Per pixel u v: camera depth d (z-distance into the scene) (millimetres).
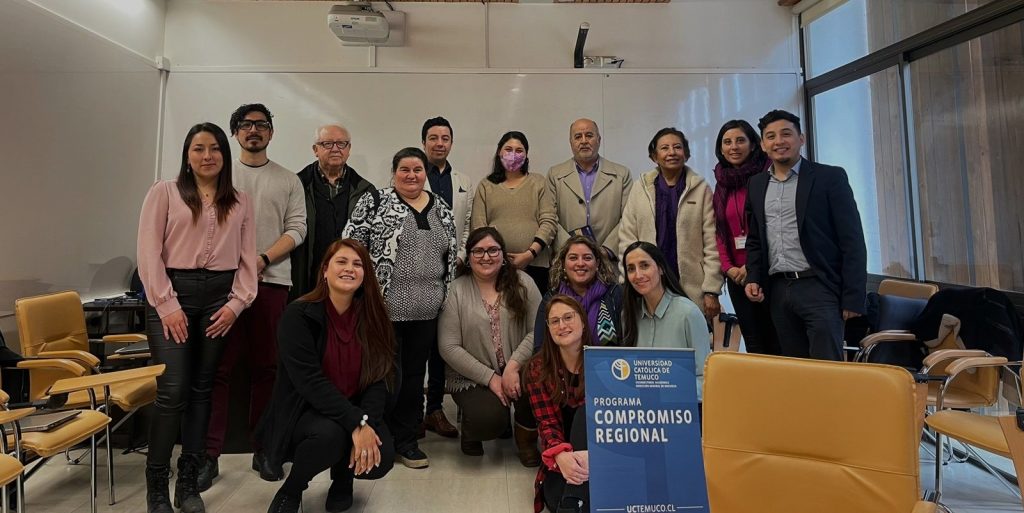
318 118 3754
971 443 1728
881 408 1072
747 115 3912
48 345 2291
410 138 3783
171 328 1869
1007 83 2520
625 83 3840
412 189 2330
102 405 2117
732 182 2660
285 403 1871
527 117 3818
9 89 2531
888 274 3307
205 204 1969
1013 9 2438
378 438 1866
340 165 2775
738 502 1143
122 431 2559
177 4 3814
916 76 3078
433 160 2895
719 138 2766
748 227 2475
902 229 3188
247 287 2080
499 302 2418
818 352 2193
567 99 3818
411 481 2248
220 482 2250
